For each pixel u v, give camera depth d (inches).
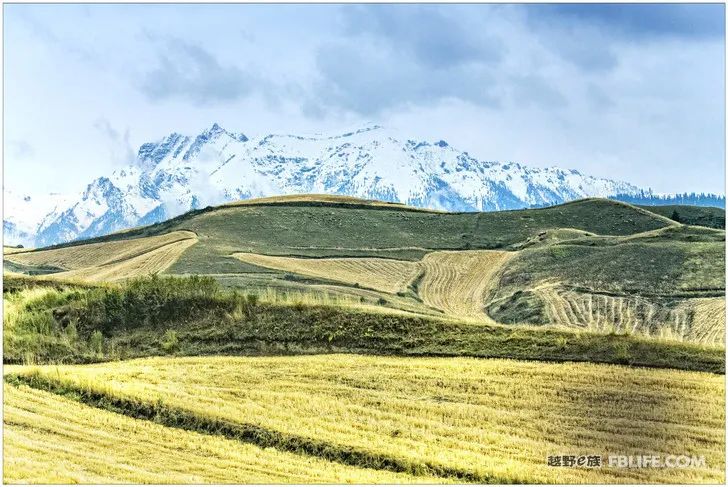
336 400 1994.3
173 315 2691.9
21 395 1983.3
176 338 2591.0
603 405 1967.3
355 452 1712.6
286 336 2551.7
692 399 1995.6
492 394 2042.3
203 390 2046.0
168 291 2770.7
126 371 2217.0
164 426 1849.2
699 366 2219.5
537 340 2409.0
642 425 1859.0
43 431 1758.1
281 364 2311.8
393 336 2506.2
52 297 2807.6
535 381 2116.1
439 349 2421.3
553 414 1919.3
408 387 2096.5
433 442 1775.3
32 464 1553.9
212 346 2546.8
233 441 1776.6
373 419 1883.6
